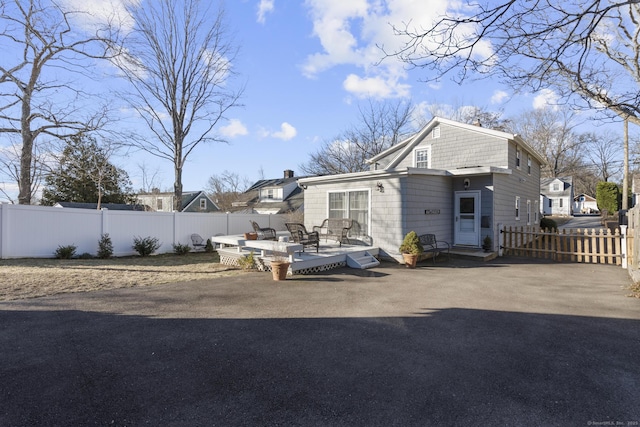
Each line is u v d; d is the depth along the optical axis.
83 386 2.95
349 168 29.89
